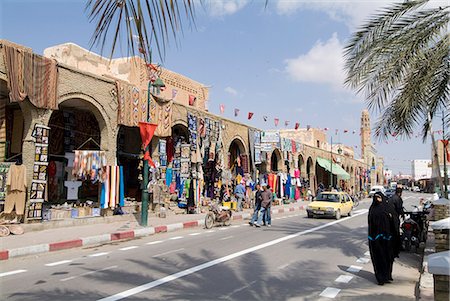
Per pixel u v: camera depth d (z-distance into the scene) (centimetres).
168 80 2269
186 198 2078
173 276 755
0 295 620
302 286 711
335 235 1423
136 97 1705
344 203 2228
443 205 1248
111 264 871
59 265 866
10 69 1197
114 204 1577
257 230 1562
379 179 8962
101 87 1548
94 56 1836
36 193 1299
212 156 2270
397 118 1096
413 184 9431
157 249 1085
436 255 396
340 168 4628
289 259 959
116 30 269
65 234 1247
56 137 1709
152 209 1862
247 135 2770
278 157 3262
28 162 1284
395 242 780
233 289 675
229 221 1811
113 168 1573
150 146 1856
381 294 673
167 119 1881
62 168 1756
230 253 1020
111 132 1594
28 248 1008
